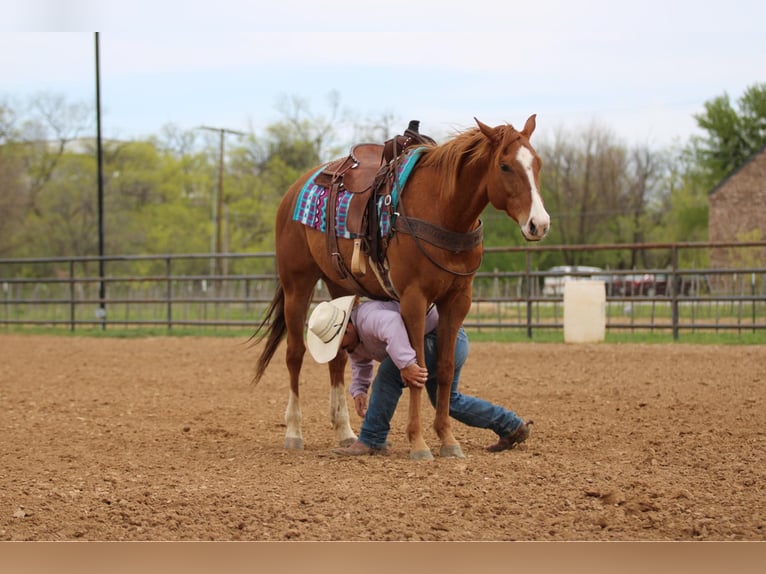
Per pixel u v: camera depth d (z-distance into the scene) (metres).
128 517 6.86
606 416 11.50
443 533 6.43
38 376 17.11
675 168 82.06
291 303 10.46
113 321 28.94
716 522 6.56
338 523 6.67
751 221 57.56
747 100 73.69
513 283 31.14
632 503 6.89
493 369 16.97
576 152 81.50
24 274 71.31
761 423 10.72
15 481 8.14
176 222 72.69
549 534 6.40
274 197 73.88
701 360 17.61
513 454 9.13
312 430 11.27
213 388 15.20
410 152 9.19
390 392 9.30
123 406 13.22
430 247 8.66
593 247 22.06
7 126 71.81
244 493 7.51
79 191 71.62
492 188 8.30
